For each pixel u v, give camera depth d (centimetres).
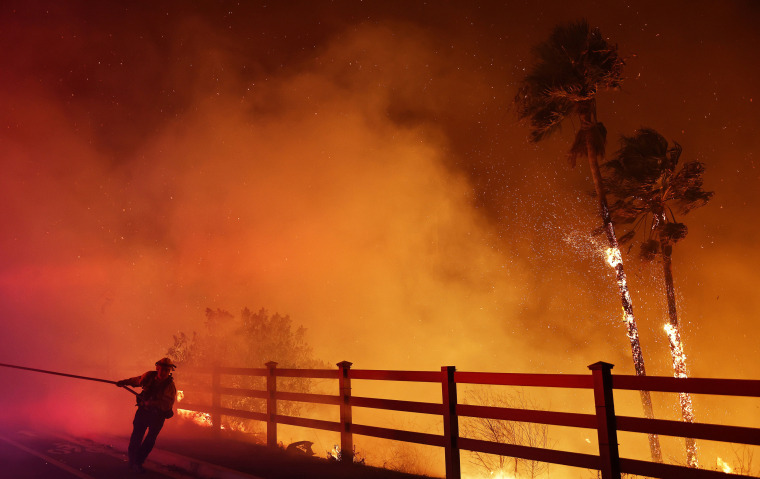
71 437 1075
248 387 1448
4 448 970
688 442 1831
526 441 1091
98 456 913
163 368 838
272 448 987
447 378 733
